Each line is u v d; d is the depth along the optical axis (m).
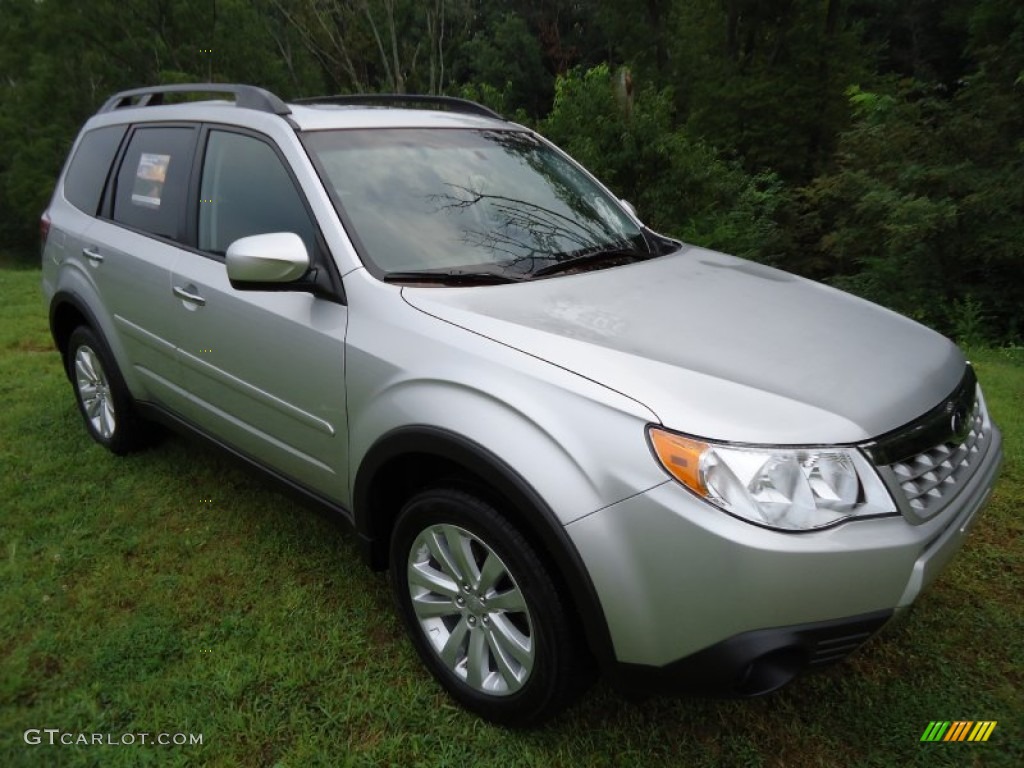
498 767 2.20
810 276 13.73
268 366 2.80
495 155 3.30
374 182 2.84
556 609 2.06
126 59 25.66
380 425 2.38
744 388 2.02
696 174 9.76
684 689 1.95
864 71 19.75
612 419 1.96
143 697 2.44
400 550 2.46
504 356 2.16
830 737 2.30
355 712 2.37
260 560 3.18
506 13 30.98
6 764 2.20
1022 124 9.97
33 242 32.38
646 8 25.70
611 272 2.80
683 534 1.84
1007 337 9.39
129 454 4.12
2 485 3.79
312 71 19.67
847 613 1.88
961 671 2.54
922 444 2.07
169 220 3.37
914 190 10.16
